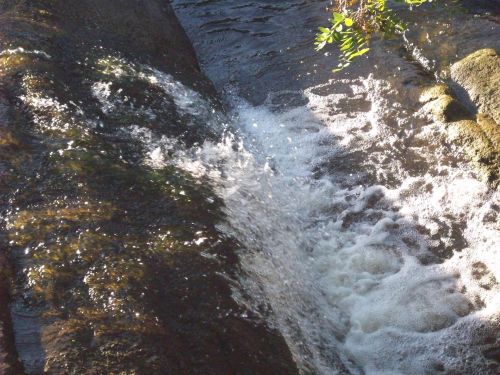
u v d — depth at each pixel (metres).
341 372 3.70
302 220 4.85
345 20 3.91
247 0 7.77
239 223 4.03
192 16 7.59
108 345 2.86
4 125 4.14
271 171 5.08
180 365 2.89
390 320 4.13
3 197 3.62
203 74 6.48
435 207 4.88
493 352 3.94
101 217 3.59
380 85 5.99
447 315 4.14
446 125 5.38
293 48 6.79
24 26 5.34
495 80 5.62
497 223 4.68
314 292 4.19
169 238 3.57
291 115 5.95
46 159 3.94
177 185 4.07
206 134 5.05
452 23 6.47
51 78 4.75
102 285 3.15
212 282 3.38
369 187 5.13
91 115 4.56
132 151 4.36
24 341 2.86
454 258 4.52
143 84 5.23
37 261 3.25
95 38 5.70
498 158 5.03
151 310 3.08
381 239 4.71
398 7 6.77
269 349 3.25
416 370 3.89
